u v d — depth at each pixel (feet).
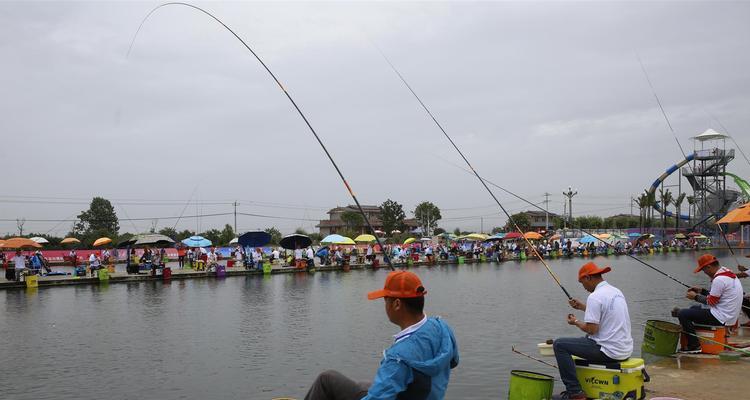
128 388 30.83
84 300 73.10
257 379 32.30
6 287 90.38
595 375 21.33
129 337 45.60
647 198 306.14
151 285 96.02
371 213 330.95
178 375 33.35
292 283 97.96
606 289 21.52
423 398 12.15
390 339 43.60
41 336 46.52
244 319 54.60
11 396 29.60
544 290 80.59
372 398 11.71
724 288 29.60
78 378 32.94
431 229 345.31
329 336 44.96
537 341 41.57
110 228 265.95
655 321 33.09
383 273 124.26
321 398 13.98
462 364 34.47
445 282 95.55
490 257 174.29
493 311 57.88
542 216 411.34
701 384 24.71
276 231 263.90
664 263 150.51
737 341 33.19
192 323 52.47
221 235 253.44
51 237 203.82
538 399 20.74
